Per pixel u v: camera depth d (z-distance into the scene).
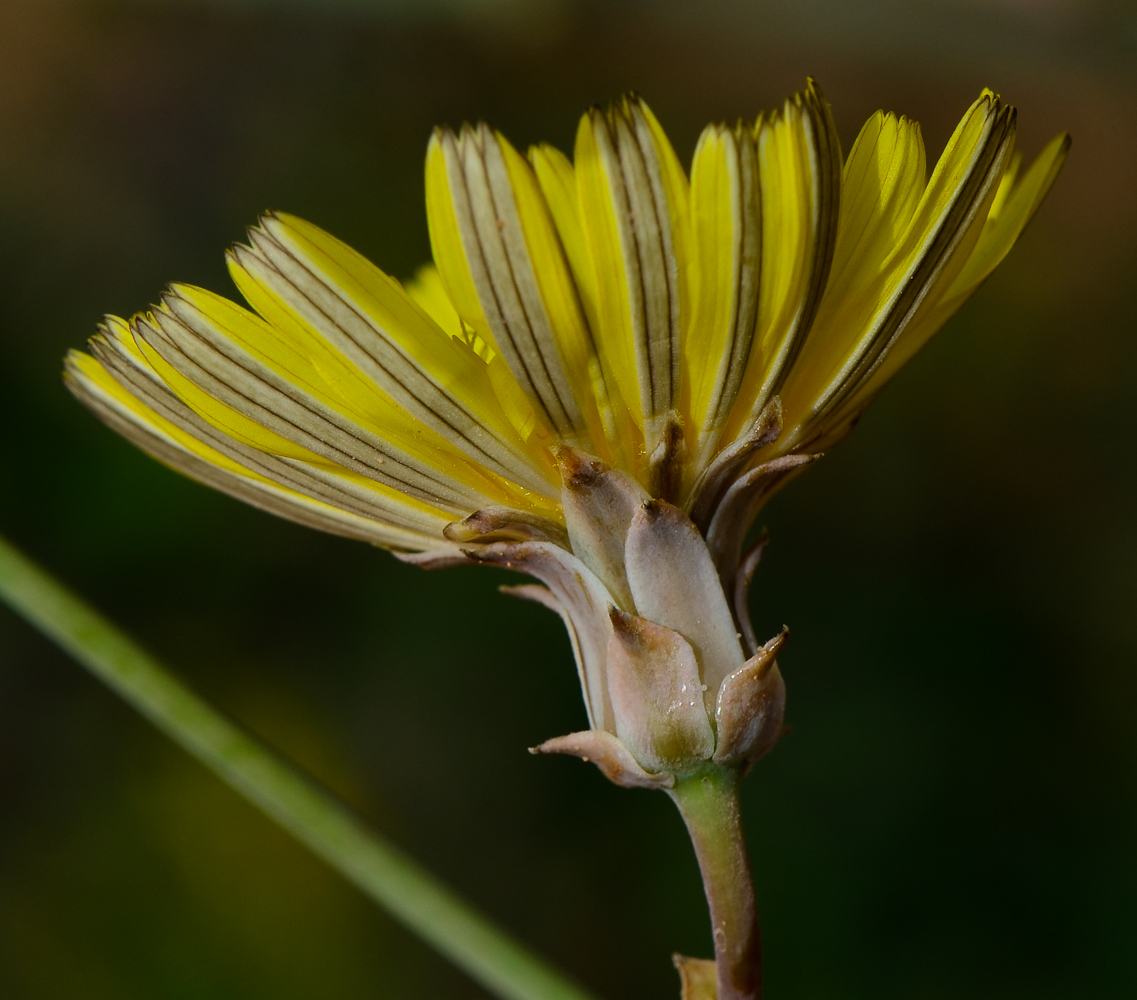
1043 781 0.27
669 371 0.13
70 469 0.30
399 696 0.30
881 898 0.26
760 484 0.14
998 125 0.13
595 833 0.28
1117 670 0.29
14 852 0.28
